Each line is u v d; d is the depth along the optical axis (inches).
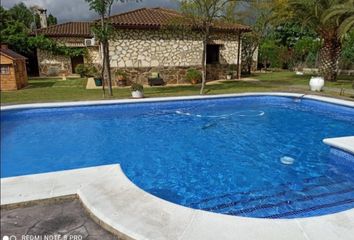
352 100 478.9
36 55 1073.5
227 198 205.8
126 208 150.3
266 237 129.6
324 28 734.5
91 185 176.1
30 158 291.1
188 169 263.0
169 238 127.5
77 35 1140.5
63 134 372.5
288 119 449.1
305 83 755.4
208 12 534.9
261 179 238.1
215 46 817.5
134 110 480.4
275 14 820.0
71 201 164.1
